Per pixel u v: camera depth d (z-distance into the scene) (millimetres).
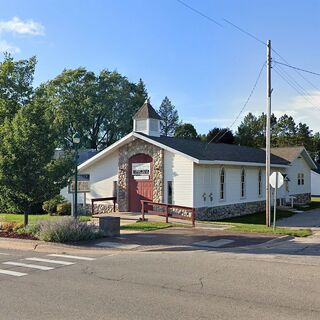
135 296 7969
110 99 61094
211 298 7840
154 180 25234
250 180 30141
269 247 15164
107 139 65250
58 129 18062
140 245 14883
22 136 16781
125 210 26422
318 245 15727
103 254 13359
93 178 28141
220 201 26297
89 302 7547
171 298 7828
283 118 88812
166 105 89438
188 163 23953
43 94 26609
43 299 7738
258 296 7984
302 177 40781
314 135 87625
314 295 8055
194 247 14812
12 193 17141
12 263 11531
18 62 27266
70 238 15328
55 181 17578
